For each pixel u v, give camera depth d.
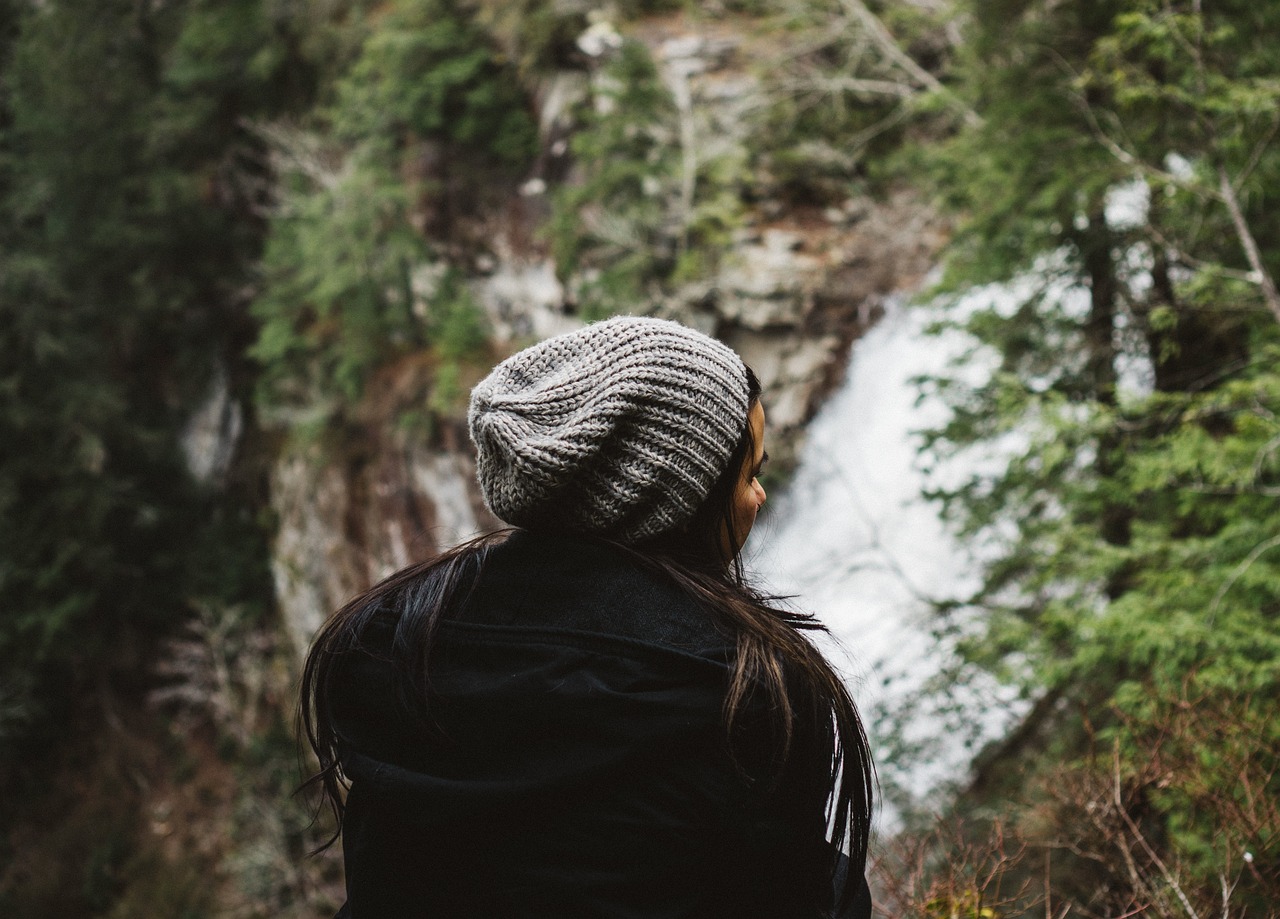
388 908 1.03
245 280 20.86
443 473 17.02
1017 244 7.61
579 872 0.92
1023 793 3.28
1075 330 7.71
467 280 17.61
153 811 19.47
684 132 14.54
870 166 13.23
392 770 0.99
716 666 0.93
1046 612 5.70
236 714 19.72
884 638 8.05
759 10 15.59
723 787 0.92
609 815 0.92
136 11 21.11
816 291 14.00
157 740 20.23
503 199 17.34
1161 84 6.28
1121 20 5.49
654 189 14.62
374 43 16.77
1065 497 6.52
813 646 1.00
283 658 19.84
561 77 16.81
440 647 1.00
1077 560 5.90
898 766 6.43
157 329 21.33
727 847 0.93
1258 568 4.90
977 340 7.96
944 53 13.12
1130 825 2.20
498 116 17.19
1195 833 2.78
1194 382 7.09
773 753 0.92
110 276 20.73
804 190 14.59
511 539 1.05
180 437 21.83
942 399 7.81
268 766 18.09
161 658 20.84
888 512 10.96
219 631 19.94
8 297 19.67
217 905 17.41
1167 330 6.64
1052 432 5.87
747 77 14.80
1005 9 7.55
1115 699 4.17
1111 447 6.73
